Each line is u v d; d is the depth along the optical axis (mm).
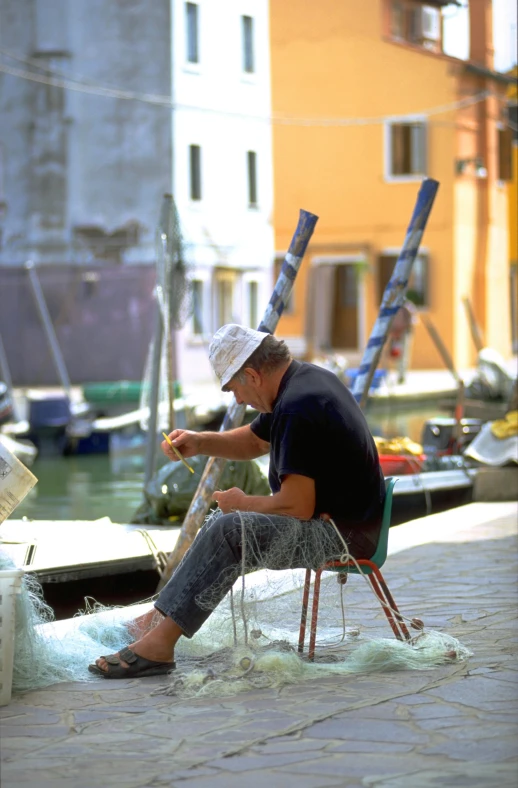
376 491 5691
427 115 38844
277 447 5562
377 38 43375
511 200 50344
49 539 8867
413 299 43250
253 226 41719
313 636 5609
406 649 5520
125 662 5480
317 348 43844
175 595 5508
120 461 22875
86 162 38750
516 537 9234
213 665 5582
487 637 6035
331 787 3945
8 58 39406
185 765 4215
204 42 39312
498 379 22766
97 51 38562
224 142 40250
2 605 5074
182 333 37469
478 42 44062
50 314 39031
